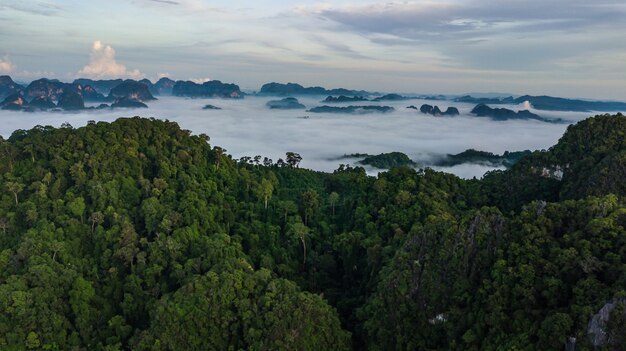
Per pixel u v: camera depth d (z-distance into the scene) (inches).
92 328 2346.2
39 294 2271.2
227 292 2226.9
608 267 1759.4
